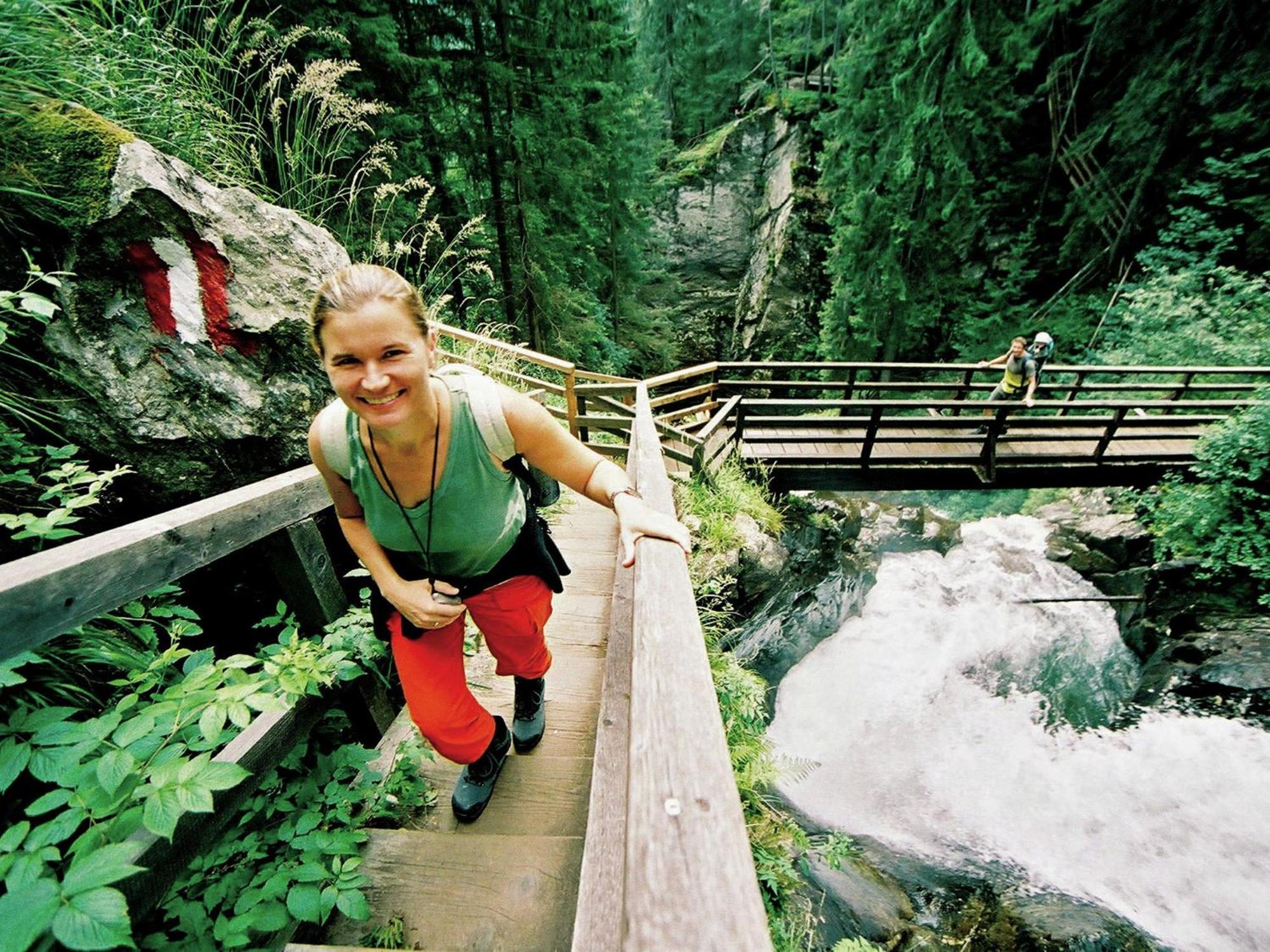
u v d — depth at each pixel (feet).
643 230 46.73
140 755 2.89
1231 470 20.04
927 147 33.86
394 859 4.44
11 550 5.09
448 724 4.09
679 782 1.93
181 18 10.96
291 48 18.03
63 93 6.70
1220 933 12.90
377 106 12.46
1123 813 15.65
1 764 2.72
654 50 72.79
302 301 7.40
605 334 43.34
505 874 4.33
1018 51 31.22
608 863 3.44
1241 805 15.56
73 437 5.69
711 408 24.13
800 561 21.95
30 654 3.90
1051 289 36.99
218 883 3.63
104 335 5.87
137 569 3.46
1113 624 22.44
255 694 3.59
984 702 19.66
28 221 5.70
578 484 3.52
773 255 55.72
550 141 29.76
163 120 8.05
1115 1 28.91
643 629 2.71
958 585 25.17
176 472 6.19
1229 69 27.96
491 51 27.07
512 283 30.96
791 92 59.62
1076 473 22.49
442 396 3.09
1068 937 12.39
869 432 22.22
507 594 4.20
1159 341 29.12
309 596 5.33
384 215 19.62
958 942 12.27
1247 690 17.97
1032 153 36.63
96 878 2.18
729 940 1.49
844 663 21.13
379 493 3.27
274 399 6.94
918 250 37.91
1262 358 25.46
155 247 6.12
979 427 22.20
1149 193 31.86
